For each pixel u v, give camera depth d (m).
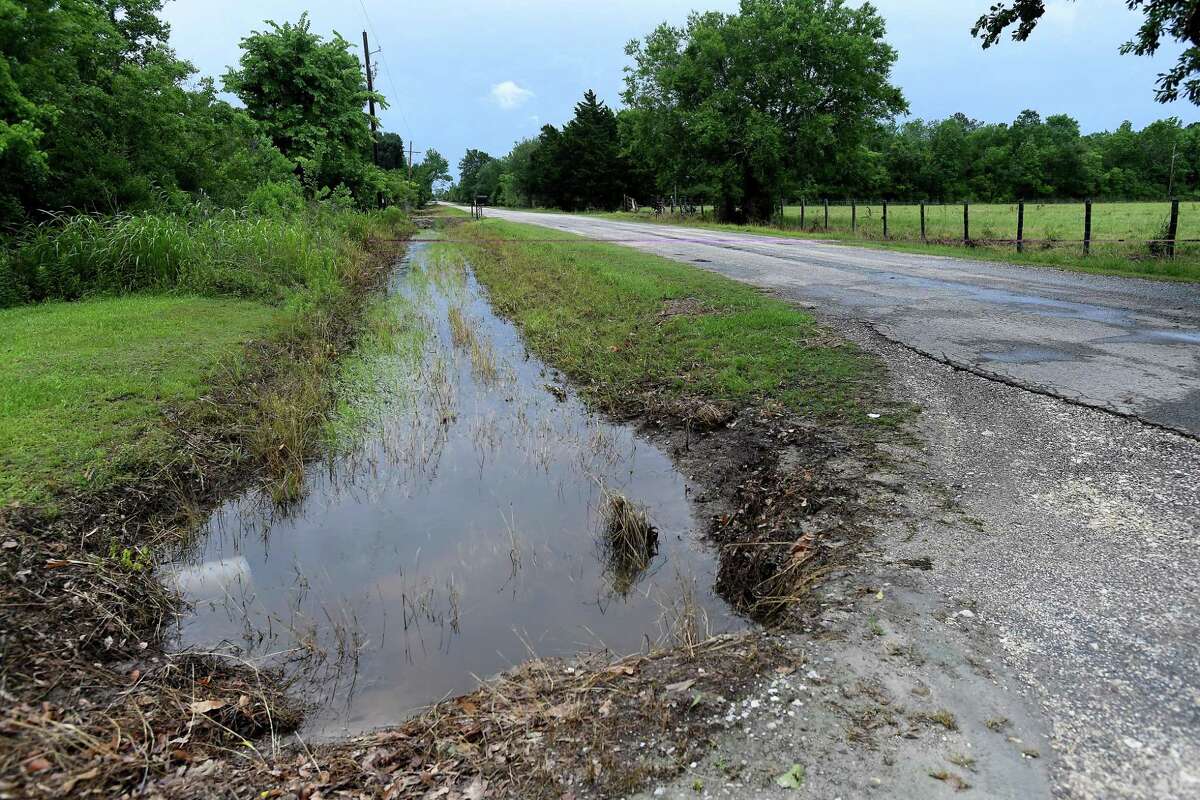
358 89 28.67
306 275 12.40
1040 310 9.15
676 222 39.25
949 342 7.54
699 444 5.78
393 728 2.87
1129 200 74.62
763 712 2.63
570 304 11.16
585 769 2.42
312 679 3.24
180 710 2.91
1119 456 4.51
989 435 5.02
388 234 25.31
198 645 3.48
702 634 3.44
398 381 7.93
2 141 10.05
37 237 10.52
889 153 76.56
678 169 38.78
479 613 3.78
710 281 12.29
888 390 6.14
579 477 5.47
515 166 97.56
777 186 35.28
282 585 4.08
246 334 8.61
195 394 6.36
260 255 12.10
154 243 10.84
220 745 2.76
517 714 2.79
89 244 10.70
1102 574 3.32
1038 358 6.76
